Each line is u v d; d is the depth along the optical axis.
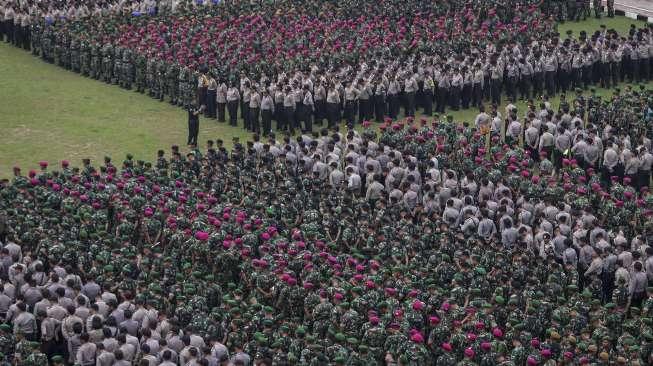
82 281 114.00
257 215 126.00
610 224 130.12
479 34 188.25
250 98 166.88
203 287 110.31
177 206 126.31
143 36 186.62
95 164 156.25
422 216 132.75
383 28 190.25
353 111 170.00
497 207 130.50
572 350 101.19
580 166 149.88
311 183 138.00
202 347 97.94
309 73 170.75
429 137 147.88
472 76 177.00
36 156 158.88
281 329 100.25
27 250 119.38
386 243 119.62
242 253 115.81
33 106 177.38
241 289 113.50
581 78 185.62
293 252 116.25
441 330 102.56
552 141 152.75
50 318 105.69
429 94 174.62
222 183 136.00
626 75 191.00
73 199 127.50
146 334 100.19
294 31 188.00
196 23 190.25
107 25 190.50
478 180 139.12
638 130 153.25
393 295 107.38
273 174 139.12
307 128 167.88
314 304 107.62
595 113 159.00
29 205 126.38
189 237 119.12
